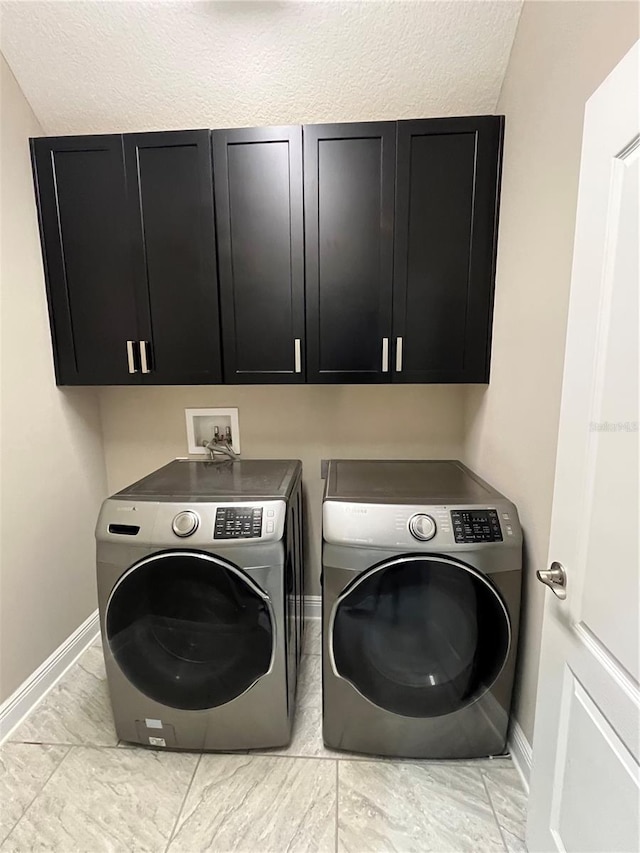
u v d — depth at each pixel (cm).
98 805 131
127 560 135
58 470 184
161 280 169
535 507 129
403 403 208
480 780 138
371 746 144
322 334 169
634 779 76
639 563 74
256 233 164
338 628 136
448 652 137
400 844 121
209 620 138
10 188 156
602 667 85
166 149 160
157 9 139
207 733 145
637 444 74
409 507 136
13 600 159
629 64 74
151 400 214
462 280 162
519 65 139
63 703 170
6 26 145
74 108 167
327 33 144
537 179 127
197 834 123
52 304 174
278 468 187
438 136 154
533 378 130
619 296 78
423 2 135
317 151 157
